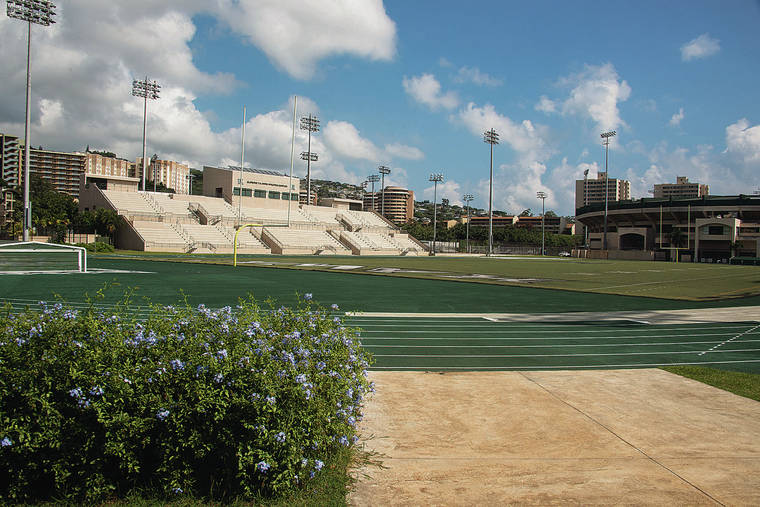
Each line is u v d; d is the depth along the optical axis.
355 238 94.12
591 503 3.88
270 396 3.73
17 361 3.85
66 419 3.72
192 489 3.75
